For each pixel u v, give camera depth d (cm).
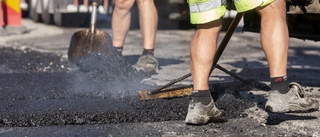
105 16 1766
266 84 600
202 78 457
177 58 946
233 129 450
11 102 545
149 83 653
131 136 433
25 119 469
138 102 531
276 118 479
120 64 695
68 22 1686
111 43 753
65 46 1141
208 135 434
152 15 733
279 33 441
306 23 573
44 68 812
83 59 733
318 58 1005
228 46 1188
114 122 477
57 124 470
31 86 634
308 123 464
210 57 455
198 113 457
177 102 528
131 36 1378
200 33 455
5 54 968
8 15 1377
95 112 486
